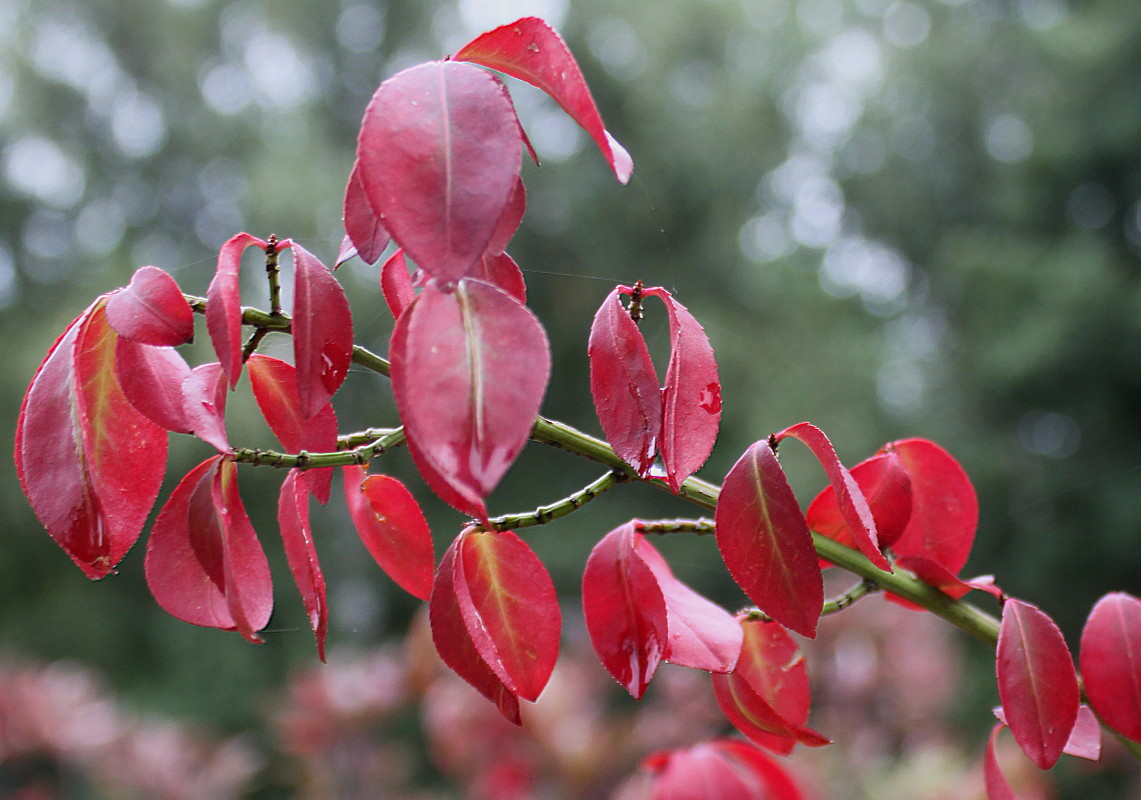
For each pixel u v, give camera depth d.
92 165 13.30
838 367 11.16
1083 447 10.50
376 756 3.48
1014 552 10.15
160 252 13.05
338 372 0.51
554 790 2.82
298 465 0.56
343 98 12.05
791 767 2.53
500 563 0.59
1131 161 10.93
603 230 10.19
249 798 6.97
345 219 0.54
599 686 3.49
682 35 12.82
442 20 12.00
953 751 3.28
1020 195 11.65
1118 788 6.01
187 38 12.66
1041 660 0.63
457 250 0.39
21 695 3.82
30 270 13.08
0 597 10.69
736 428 10.81
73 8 12.99
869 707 3.42
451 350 0.38
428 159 0.40
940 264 12.50
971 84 13.59
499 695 0.55
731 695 0.70
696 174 11.91
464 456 0.37
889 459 0.71
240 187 12.01
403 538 0.64
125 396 0.52
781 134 13.14
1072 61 11.16
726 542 0.57
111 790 3.72
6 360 10.86
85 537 0.53
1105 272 10.39
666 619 0.59
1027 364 10.16
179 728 4.22
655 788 0.91
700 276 11.81
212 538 0.55
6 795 3.85
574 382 9.90
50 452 0.53
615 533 0.61
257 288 5.14
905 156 14.05
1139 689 0.70
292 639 9.59
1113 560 9.66
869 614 3.47
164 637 10.34
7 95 13.14
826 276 13.25
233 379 0.48
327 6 11.84
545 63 0.48
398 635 9.70
